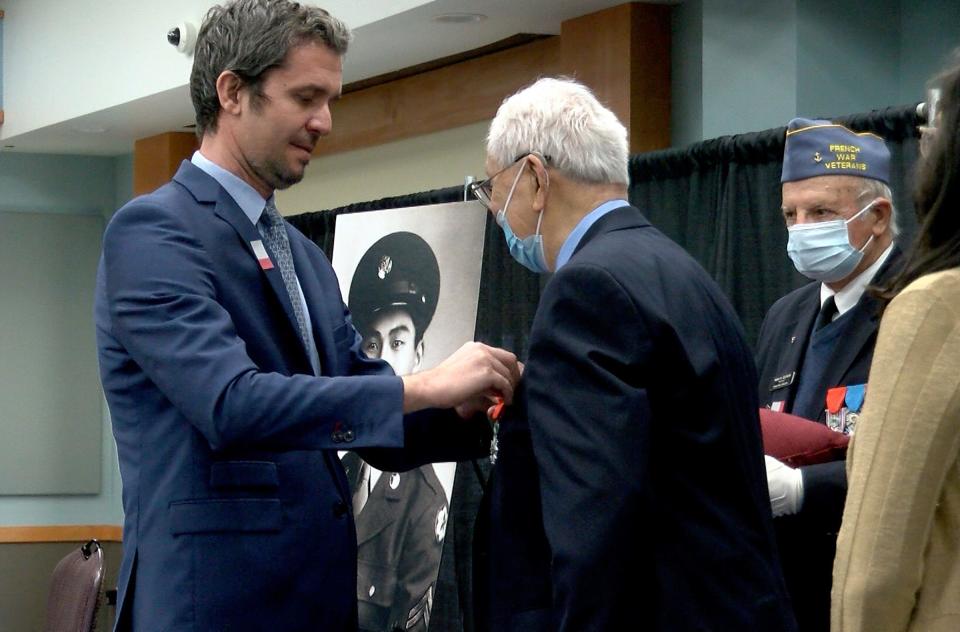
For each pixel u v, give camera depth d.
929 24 4.01
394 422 2.04
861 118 3.43
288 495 2.15
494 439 2.43
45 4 7.34
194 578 2.07
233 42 2.16
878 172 2.62
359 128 6.55
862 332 2.54
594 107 2.07
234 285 2.14
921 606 1.50
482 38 5.33
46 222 8.29
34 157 8.33
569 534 1.72
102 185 8.46
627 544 1.73
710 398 1.82
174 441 2.11
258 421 1.99
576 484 1.73
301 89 2.17
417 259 3.44
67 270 8.32
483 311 5.17
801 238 2.61
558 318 1.83
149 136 7.61
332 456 2.28
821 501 2.28
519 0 4.68
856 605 1.50
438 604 5.00
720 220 4.02
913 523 1.48
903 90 4.11
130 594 2.13
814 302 2.74
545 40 5.32
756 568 1.80
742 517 1.83
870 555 1.49
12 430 8.17
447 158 6.04
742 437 1.87
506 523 1.93
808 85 4.00
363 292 3.54
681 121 4.57
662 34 4.61
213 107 2.21
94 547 4.32
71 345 8.30
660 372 1.81
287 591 2.12
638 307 1.81
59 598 4.27
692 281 1.91
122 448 2.17
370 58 5.77
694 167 4.16
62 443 8.25
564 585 1.72
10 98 7.67
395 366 3.40
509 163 2.07
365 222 3.63
